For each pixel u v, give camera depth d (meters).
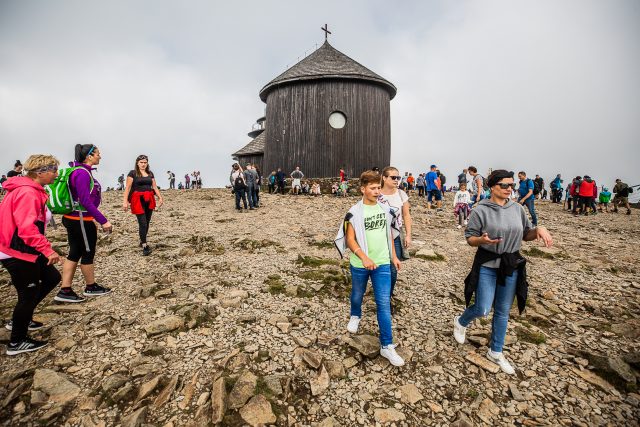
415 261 6.63
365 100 21.03
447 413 2.85
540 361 3.51
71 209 4.34
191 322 4.01
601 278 5.75
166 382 3.10
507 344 3.77
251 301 4.70
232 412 2.76
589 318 4.43
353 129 20.73
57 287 5.07
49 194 4.20
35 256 3.31
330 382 3.15
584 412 2.86
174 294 4.82
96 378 3.15
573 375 3.31
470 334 3.92
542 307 4.64
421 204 15.55
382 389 3.09
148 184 6.52
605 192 15.38
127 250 6.89
